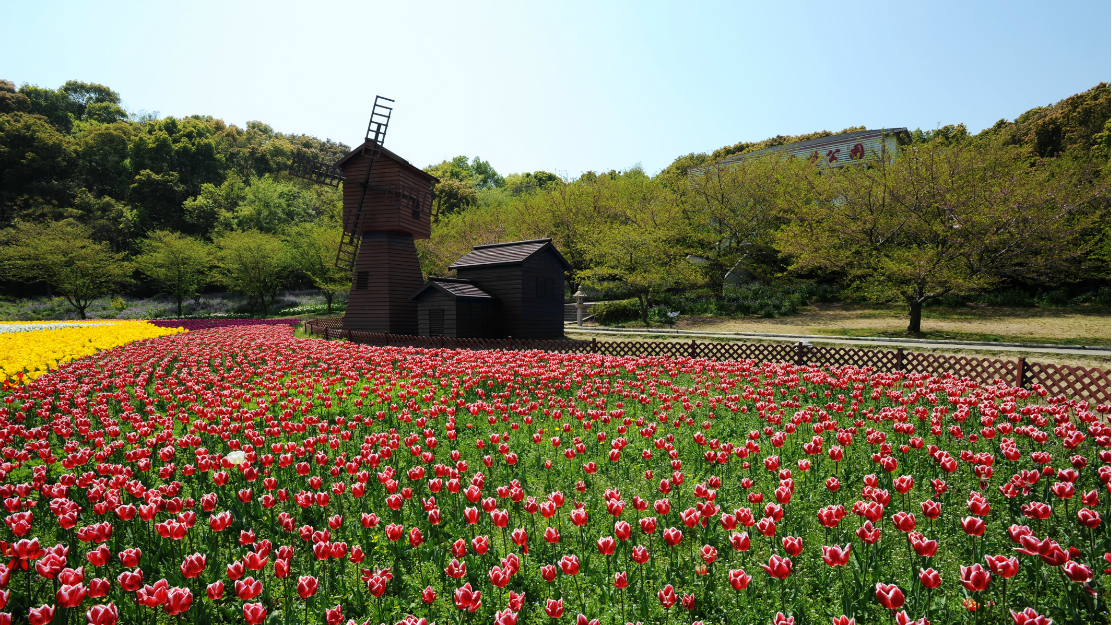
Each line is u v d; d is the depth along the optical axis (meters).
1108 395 10.67
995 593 4.00
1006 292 33.53
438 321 23.39
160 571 4.68
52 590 4.54
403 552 4.95
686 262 36.84
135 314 52.94
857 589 4.11
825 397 11.16
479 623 4.02
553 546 4.98
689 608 3.90
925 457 7.03
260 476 6.92
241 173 87.38
